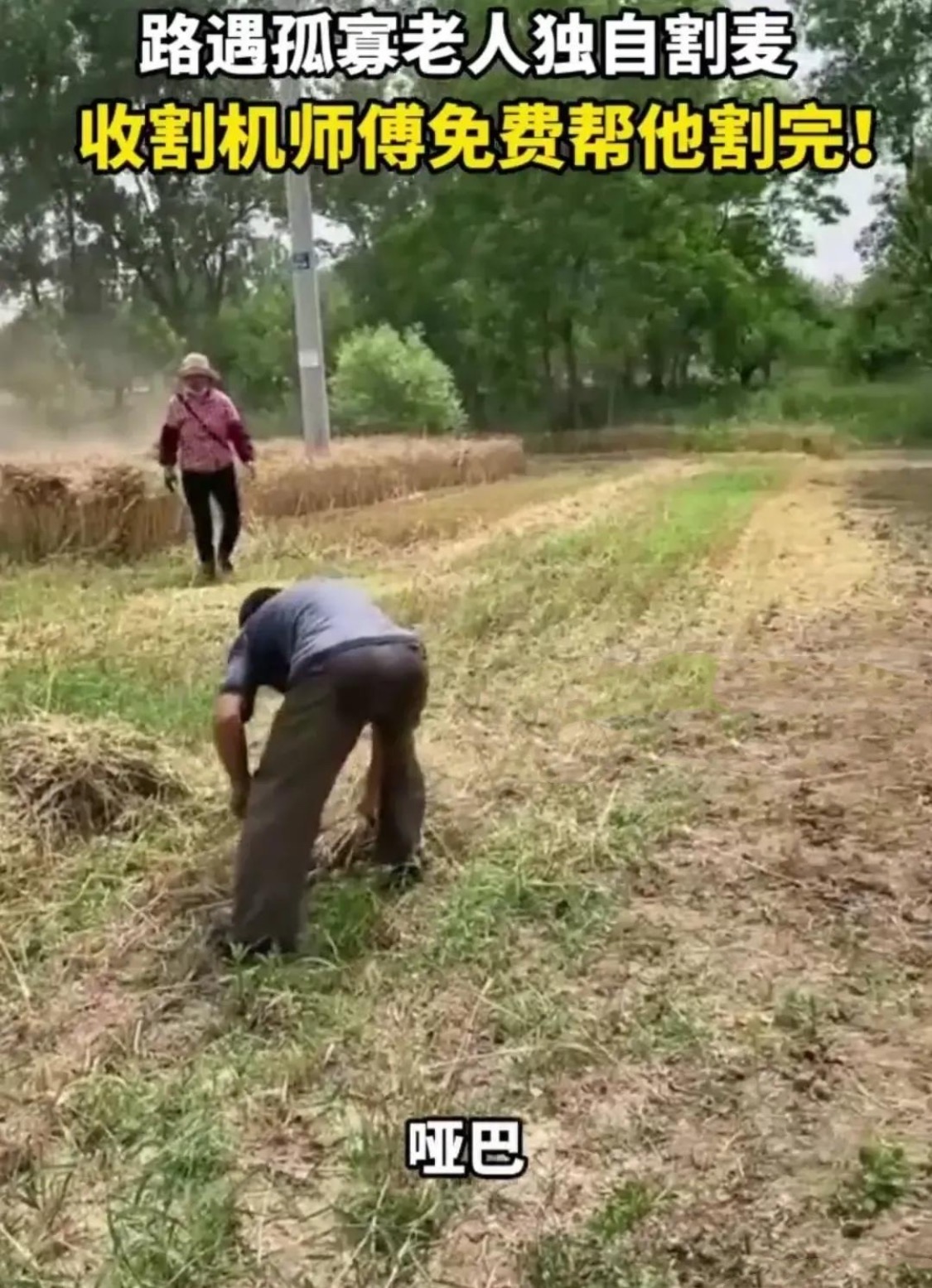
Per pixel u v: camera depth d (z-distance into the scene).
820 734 6.55
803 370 43.16
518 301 35.66
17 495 11.41
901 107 39.91
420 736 6.45
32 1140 3.30
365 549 12.53
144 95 40.44
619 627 8.78
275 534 13.16
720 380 40.28
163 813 5.21
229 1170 3.21
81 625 8.58
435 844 5.00
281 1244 2.98
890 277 34.41
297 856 4.16
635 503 16.55
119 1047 3.72
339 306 43.72
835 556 11.89
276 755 4.17
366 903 4.44
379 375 27.81
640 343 37.22
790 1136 3.35
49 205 42.81
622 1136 3.35
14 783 5.09
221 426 10.60
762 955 4.26
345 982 4.02
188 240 44.19
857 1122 3.40
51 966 4.18
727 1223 3.03
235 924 4.17
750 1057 3.67
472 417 39.81
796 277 42.88
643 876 4.84
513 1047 3.71
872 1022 3.87
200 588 10.35
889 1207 3.08
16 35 39.44
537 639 8.44
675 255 35.91
